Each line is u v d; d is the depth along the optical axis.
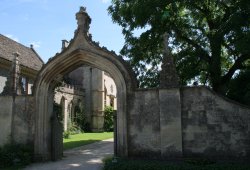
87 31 14.94
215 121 12.47
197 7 19.36
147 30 19.20
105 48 14.29
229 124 12.33
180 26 19.92
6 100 15.12
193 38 20.67
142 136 13.17
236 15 15.12
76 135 37.72
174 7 18.59
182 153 12.45
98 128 49.19
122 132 13.36
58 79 15.72
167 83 13.10
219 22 19.30
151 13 17.69
